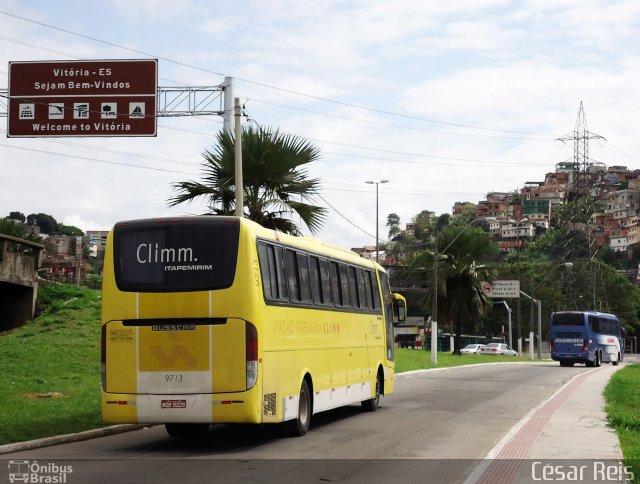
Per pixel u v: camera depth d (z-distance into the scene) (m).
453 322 70.50
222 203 30.30
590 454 14.22
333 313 19.59
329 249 20.03
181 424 17.22
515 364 60.47
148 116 33.06
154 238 15.40
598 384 34.88
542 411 22.52
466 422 19.78
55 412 19.30
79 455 14.51
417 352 63.41
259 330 15.09
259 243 15.57
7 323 39.22
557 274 131.00
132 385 15.15
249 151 29.34
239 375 14.86
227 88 32.50
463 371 45.72
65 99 33.44
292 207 29.86
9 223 48.56
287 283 16.78
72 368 29.36
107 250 15.62
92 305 41.47
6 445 14.82
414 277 72.88
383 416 21.38
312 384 17.89
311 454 14.49
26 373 27.72
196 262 15.18
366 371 22.17
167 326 15.11
